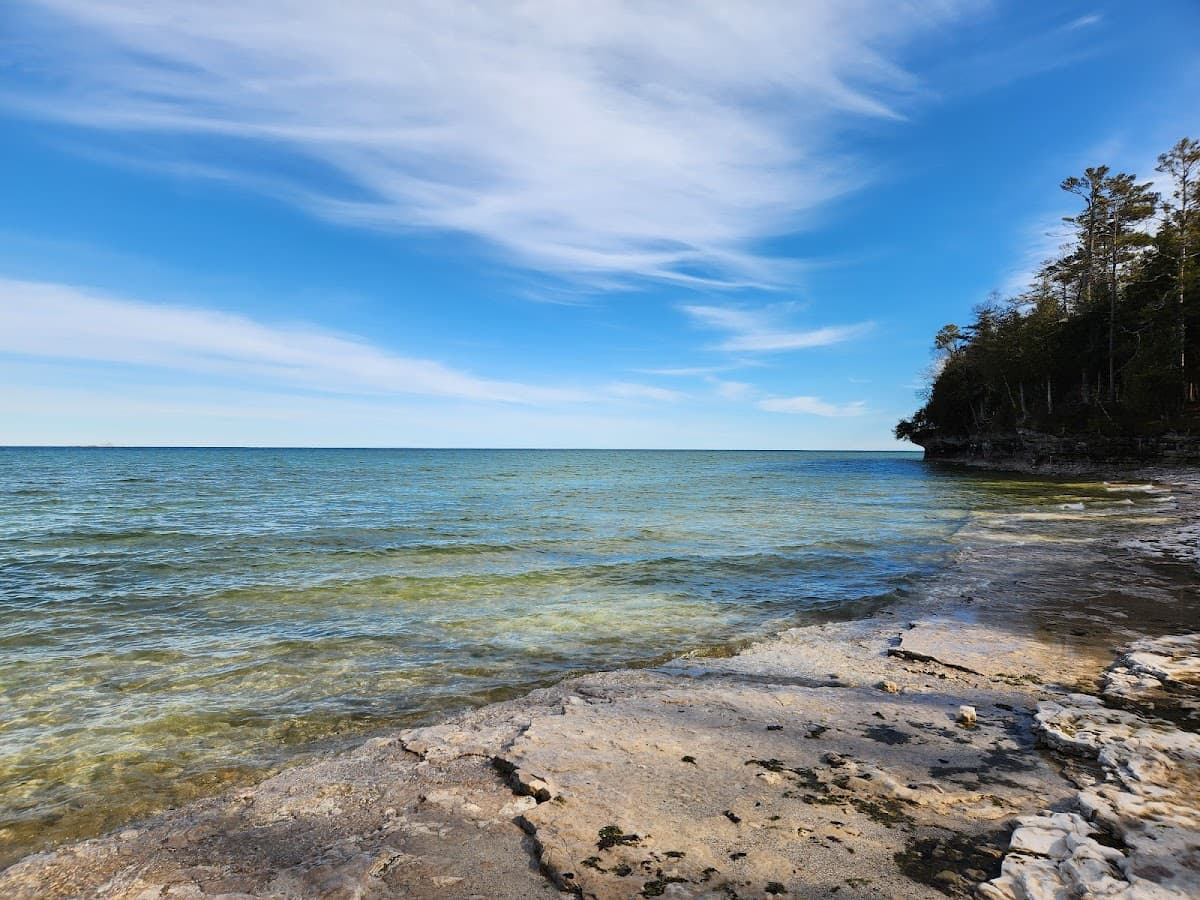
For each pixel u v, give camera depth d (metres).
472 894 3.15
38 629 9.56
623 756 4.82
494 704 6.64
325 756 5.47
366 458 156.50
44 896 3.42
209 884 3.43
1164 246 50.28
